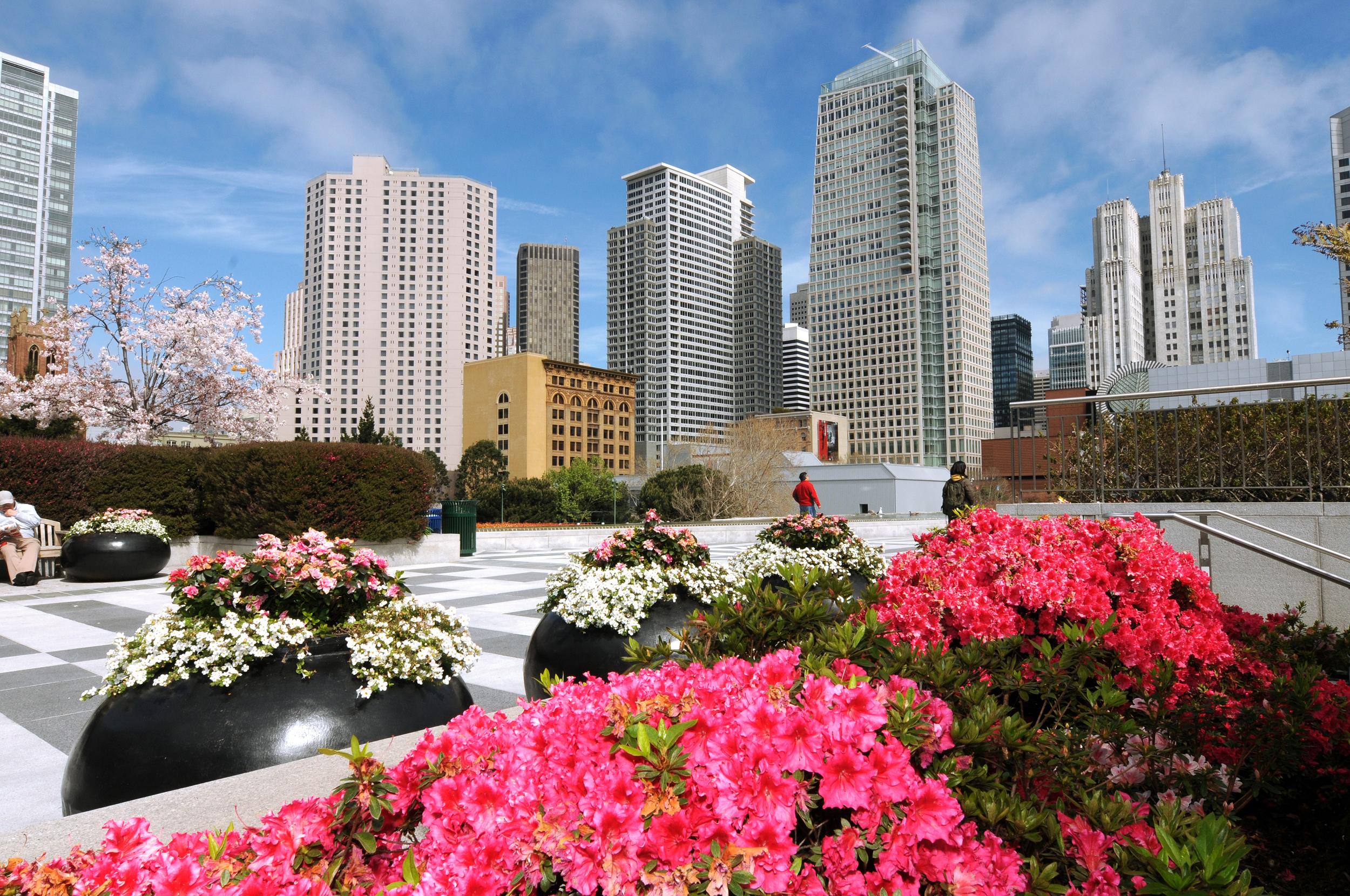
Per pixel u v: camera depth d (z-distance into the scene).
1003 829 1.71
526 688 5.11
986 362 175.12
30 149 161.50
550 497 80.00
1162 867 1.36
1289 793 2.59
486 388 125.75
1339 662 3.75
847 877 1.49
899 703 1.79
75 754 3.05
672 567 5.21
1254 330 148.88
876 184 172.25
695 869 1.33
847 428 121.62
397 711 3.28
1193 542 6.54
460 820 1.54
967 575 3.20
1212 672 3.10
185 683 3.08
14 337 34.09
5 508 11.26
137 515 12.84
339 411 158.62
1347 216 35.06
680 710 1.68
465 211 167.12
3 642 7.28
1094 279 176.38
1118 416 7.49
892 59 175.50
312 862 1.66
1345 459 6.25
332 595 3.48
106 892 1.59
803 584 2.78
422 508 15.61
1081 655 2.70
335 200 161.25
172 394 25.20
